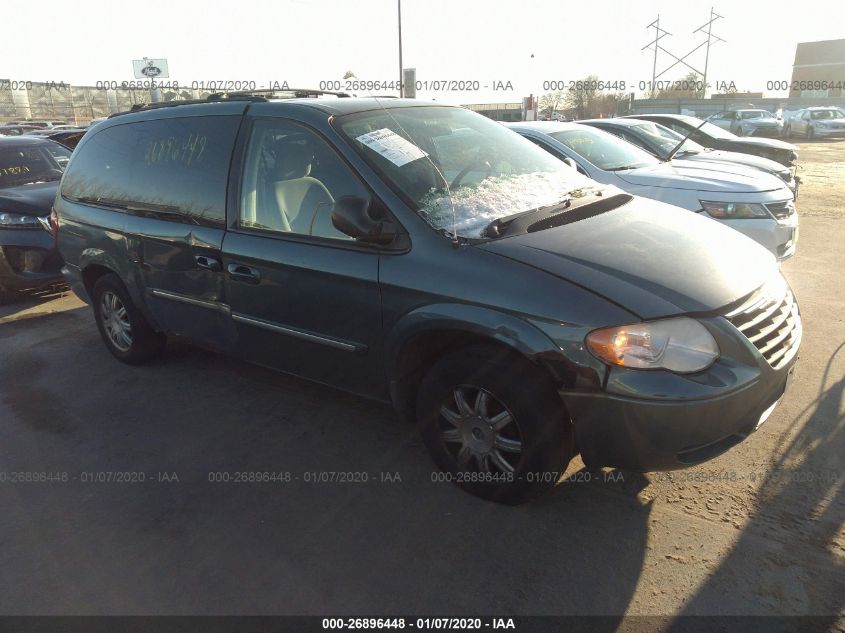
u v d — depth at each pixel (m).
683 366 2.37
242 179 3.49
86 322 5.86
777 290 2.79
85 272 4.70
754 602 2.30
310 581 2.52
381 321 2.94
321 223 3.15
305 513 2.94
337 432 3.65
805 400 3.70
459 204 2.98
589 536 2.68
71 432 3.79
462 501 2.96
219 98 3.91
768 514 2.76
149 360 4.74
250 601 2.44
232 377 4.46
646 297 2.44
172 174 3.87
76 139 10.88
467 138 3.61
